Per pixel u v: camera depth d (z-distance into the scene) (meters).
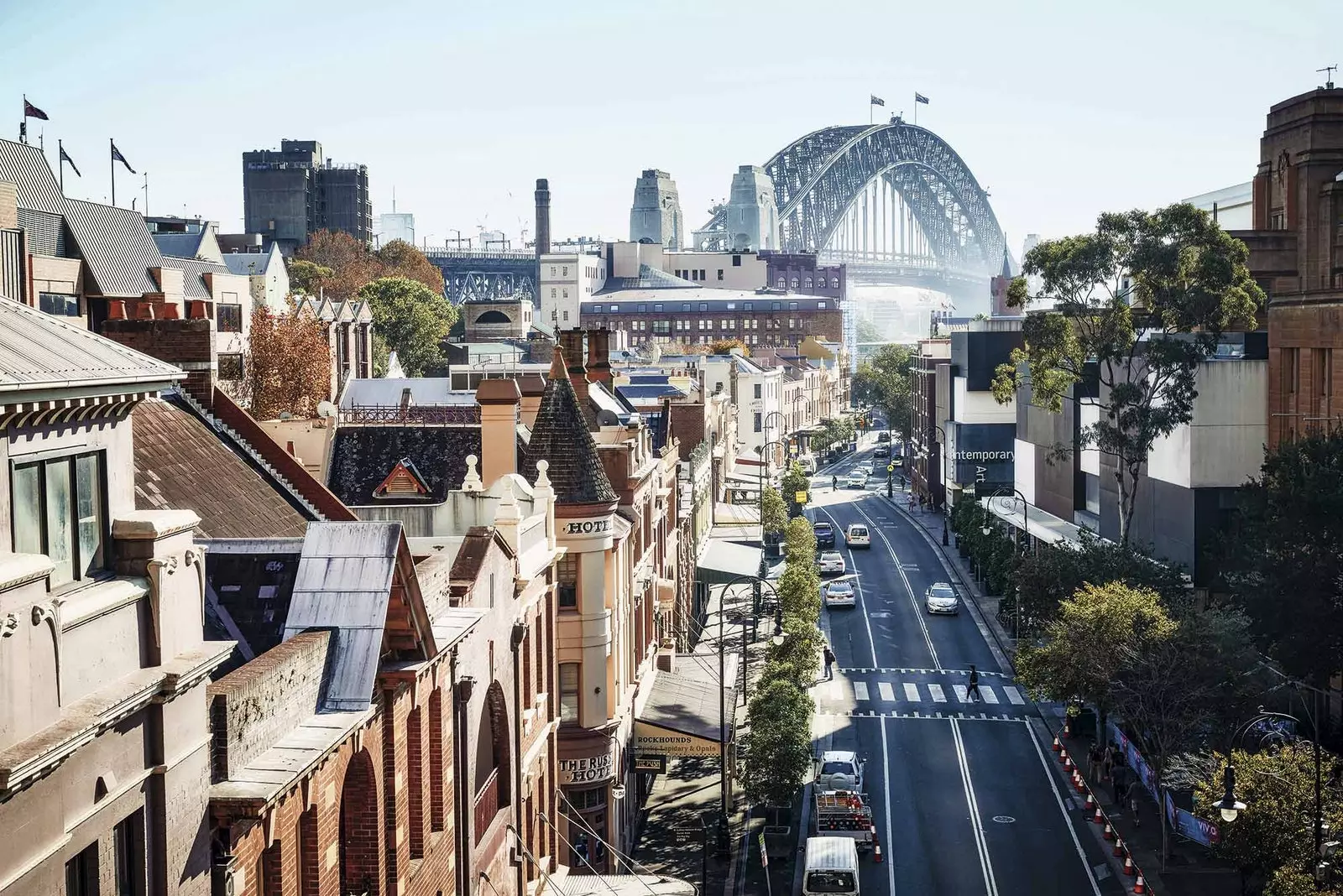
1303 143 103.44
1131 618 59.69
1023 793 63.34
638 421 67.19
